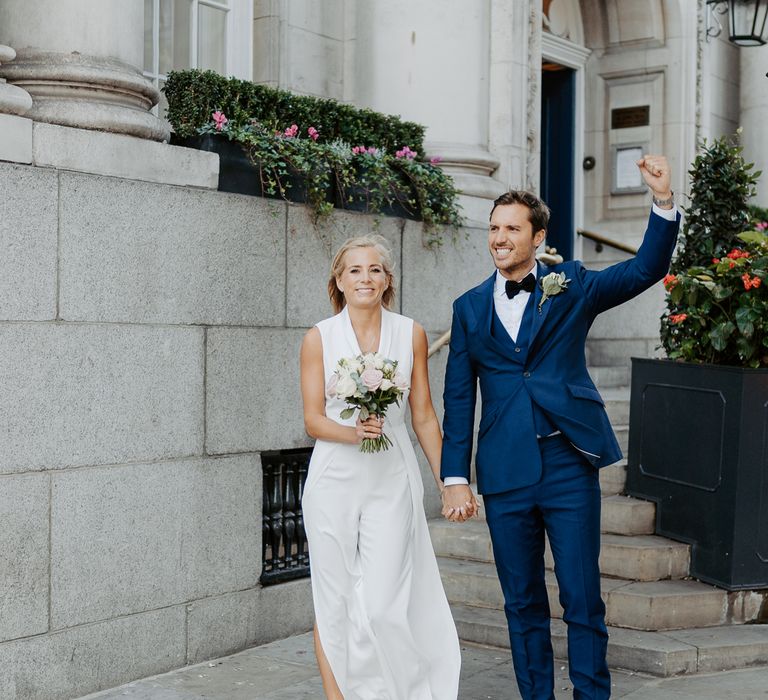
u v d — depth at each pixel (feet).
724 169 22.25
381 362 12.49
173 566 16.22
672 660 16.12
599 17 32.32
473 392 13.83
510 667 16.76
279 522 18.53
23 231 14.08
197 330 16.48
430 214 20.95
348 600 12.96
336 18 24.22
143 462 15.75
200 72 17.44
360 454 12.92
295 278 18.13
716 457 18.01
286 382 18.03
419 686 12.90
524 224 13.16
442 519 21.58
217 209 16.74
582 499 13.11
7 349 13.97
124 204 15.31
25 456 14.21
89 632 15.06
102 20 15.62
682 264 22.29
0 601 13.98
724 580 17.74
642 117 31.83
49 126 14.42
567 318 13.25
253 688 15.58
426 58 23.54
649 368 19.98
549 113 32.55
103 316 15.10
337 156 18.90
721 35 35.12
